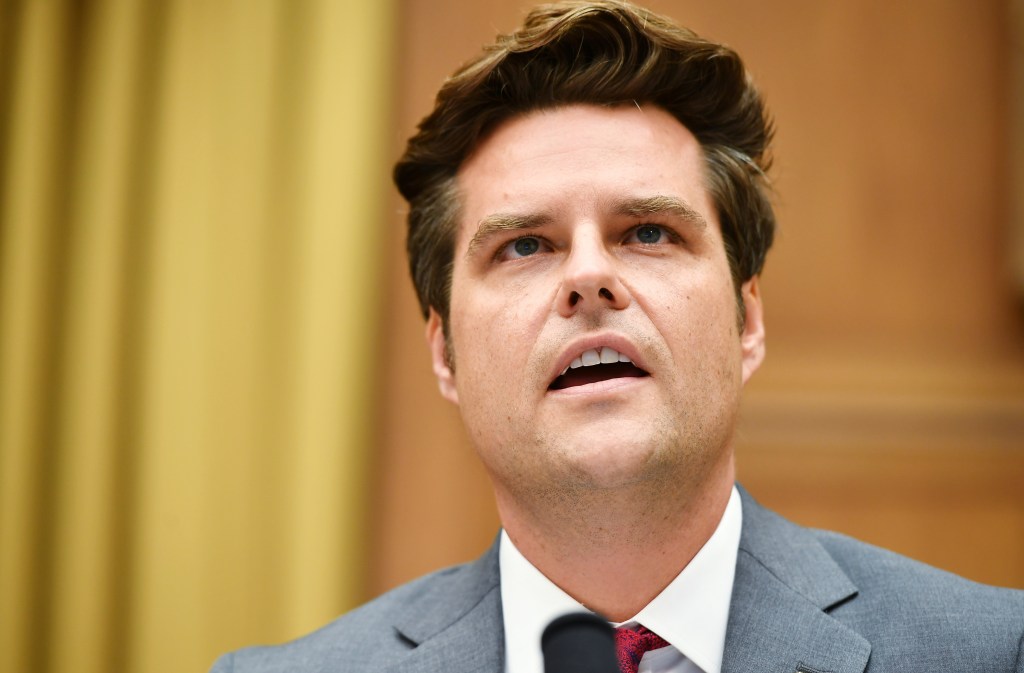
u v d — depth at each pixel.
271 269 9.47
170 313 9.47
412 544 9.25
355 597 9.12
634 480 4.33
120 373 9.49
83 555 9.29
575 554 4.62
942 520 9.03
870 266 9.30
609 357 4.48
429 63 9.60
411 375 9.41
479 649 4.76
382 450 9.36
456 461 9.31
